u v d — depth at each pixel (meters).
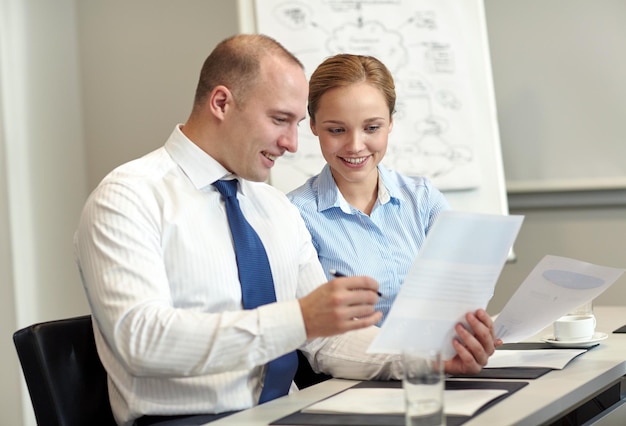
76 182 3.52
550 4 3.28
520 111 3.35
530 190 3.31
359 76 1.90
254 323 1.29
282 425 1.20
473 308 1.45
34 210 3.28
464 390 1.34
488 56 3.08
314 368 1.67
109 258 1.37
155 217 1.46
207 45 3.51
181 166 1.54
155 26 3.55
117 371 1.45
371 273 1.99
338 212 2.02
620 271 1.54
